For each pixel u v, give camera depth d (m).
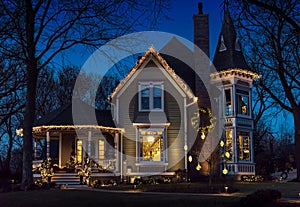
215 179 27.33
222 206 15.02
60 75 43.59
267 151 59.28
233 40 32.88
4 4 19.20
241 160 31.31
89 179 27.19
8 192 20.55
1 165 43.56
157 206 14.99
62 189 21.14
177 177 28.03
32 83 21.62
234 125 30.91
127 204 15.26
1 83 31.16
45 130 28.33
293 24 11.52
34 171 28.45
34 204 15.66
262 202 15.02
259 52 23.66
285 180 34.47
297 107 31.19
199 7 32.34
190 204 15.28
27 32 21.11
